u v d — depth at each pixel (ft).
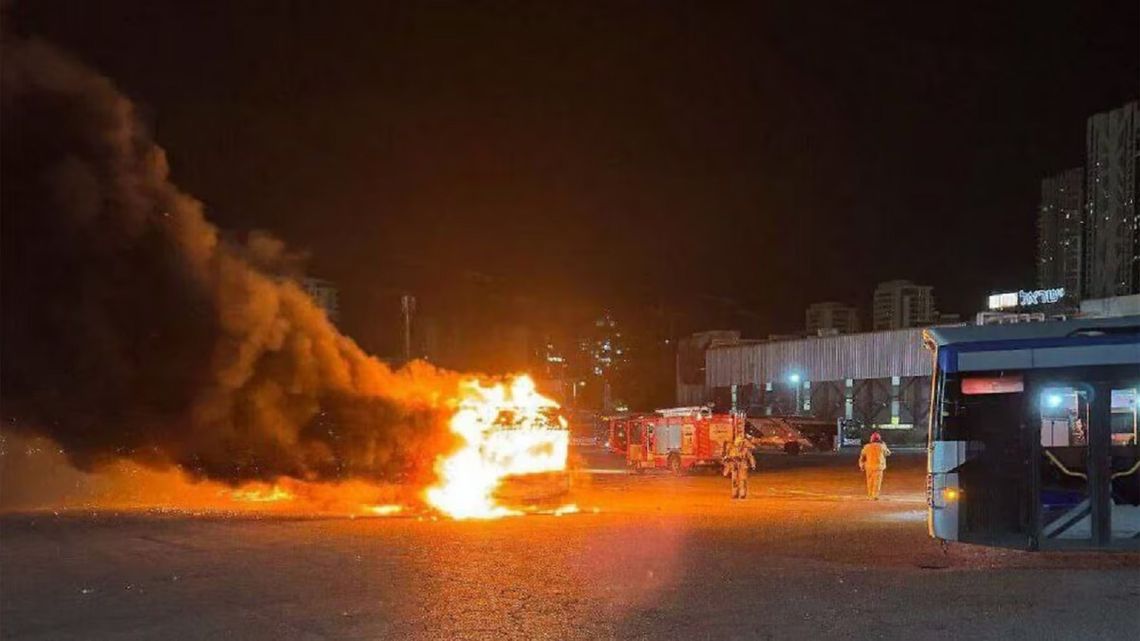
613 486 102.83
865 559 43.29
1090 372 42.83
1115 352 42.68
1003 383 43.55
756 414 228.43
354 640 27.91
